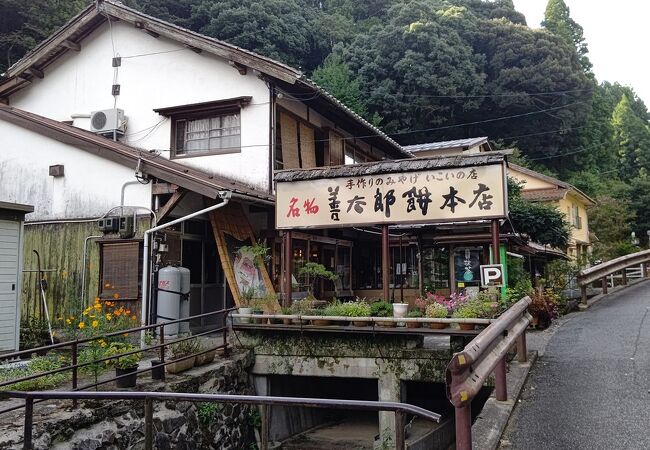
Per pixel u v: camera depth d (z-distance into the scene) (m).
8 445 5.40
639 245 39.94
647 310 12.86
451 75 35.31
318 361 10.23
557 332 11.09
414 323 9.59
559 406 6.15
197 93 14.97
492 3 46.53
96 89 16.19
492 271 9.62
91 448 6.29
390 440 9.61
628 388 6.69
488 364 4.68
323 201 10.98
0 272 9.49
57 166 12.87
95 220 12.40
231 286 12.30
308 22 37.84
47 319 11.59
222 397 3.68
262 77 13.91
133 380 7.66
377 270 17.98
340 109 15.45
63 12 26.05
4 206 9.45
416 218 10.24
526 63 38.56
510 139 40.34
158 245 11.77
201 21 31.53
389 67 36.06
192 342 9.40
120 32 16.05
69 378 8.11
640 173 46.91
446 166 10.05
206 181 11.45
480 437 5.07
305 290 14.83
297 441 10.78
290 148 14.99
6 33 24.89
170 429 7.49
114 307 11.89
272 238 14.03
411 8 37.03
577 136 42.59
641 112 63.38
